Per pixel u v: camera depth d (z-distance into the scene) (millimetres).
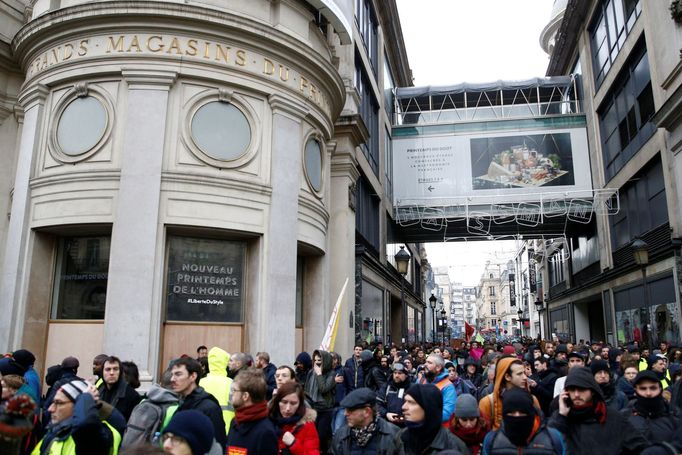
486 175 28000
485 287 124875
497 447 3752
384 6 27078
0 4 13469
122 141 11164
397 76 33656
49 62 11875
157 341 10586
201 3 11891
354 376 9859
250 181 11859
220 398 5457
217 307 11648
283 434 4621
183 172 11180
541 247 45406
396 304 33312
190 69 11492
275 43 12430
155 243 10758
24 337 11023
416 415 3854
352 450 4324
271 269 11859
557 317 40875
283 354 11758
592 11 27375
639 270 21781
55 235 11805
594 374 6043
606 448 3848
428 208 28125
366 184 22719
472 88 30359
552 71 35344
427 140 28844
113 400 5617
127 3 11188
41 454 3754
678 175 17938
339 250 16375
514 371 5012
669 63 18328
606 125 26266
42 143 11766
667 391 6766
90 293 11406
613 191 25141
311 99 13453
